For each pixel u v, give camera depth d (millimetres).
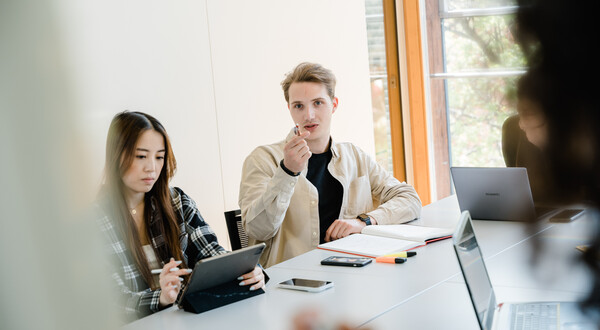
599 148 237
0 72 259
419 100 5406
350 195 2914
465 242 1334
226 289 1825
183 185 4023
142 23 3783
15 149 266
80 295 282
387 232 2508
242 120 4434
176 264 1905
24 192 270
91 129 279
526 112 248
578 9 228
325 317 1619
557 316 1254
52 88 263
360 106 5395
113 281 305
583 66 231
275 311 1715
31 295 279
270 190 2475
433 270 1990
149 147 2148
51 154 270
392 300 1716
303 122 2773
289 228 2729
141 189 2148
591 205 253
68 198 275
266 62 4621
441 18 5203
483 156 5203
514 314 1346
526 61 244
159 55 3883
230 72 4355
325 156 2867
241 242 2828
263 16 4598
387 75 5559
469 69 5133
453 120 5309
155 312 1840
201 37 4160
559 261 311
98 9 3512
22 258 275
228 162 4324
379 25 5504
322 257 2309
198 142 4125
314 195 2711
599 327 301
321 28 5059
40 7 259
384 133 5625
